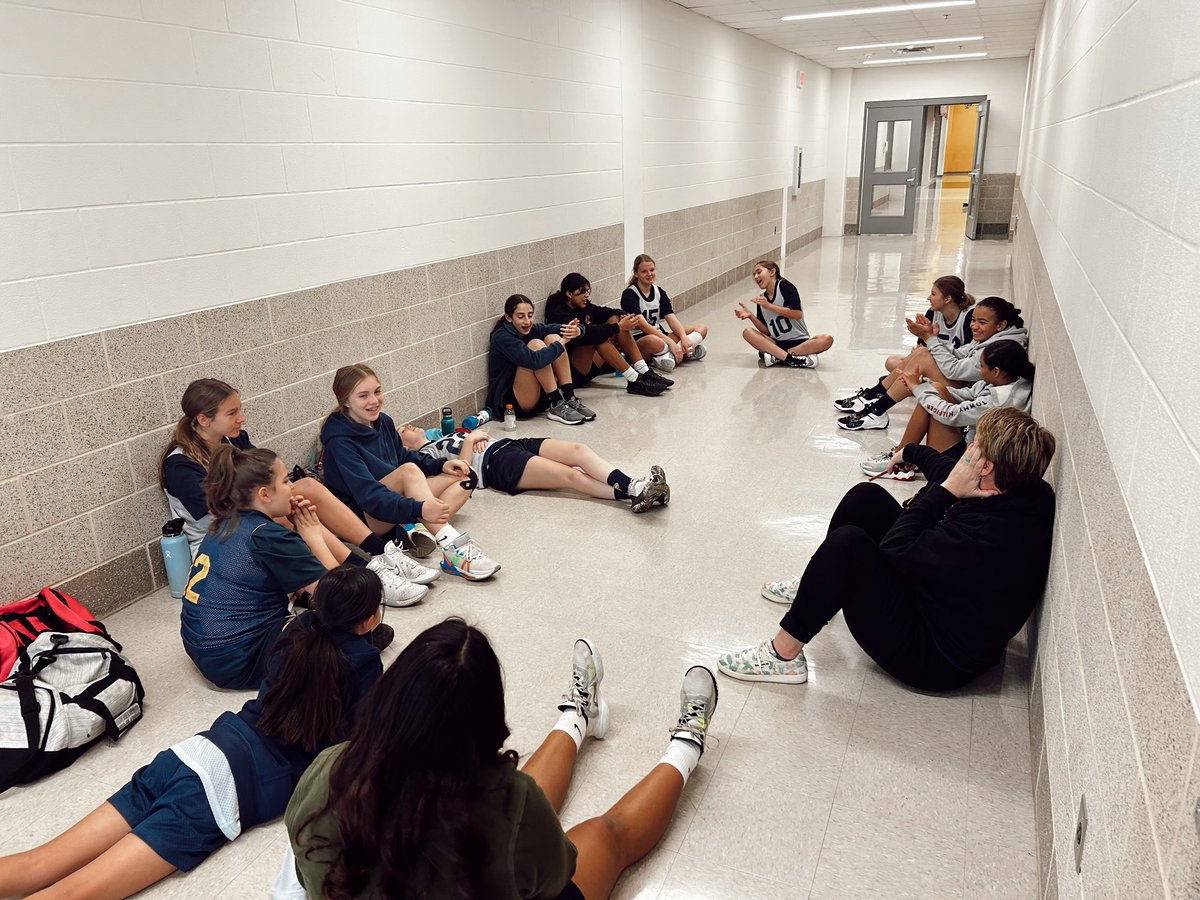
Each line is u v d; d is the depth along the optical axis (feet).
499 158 16.60
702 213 28.73
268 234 11.50
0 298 8.35
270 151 11.37
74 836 5.83
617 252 22.39
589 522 11.87
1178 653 2.85
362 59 12.82
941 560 7.22
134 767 7.18
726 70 29.81
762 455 14.32
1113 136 6.27
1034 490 7.16
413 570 10.12
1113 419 4.72
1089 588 4.93
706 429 15.84
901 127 46.88
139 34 9.46
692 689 7.18
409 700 3.40
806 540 11.10
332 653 6.21
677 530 11.51
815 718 7.59
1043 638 6.96
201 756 6.05
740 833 6.28
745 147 32.86
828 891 5.74
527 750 7.13
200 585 8.01
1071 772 4.91
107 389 9.50
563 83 18.74
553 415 16.65
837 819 6.39
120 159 9.39
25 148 8.43
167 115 9.89
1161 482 3.39
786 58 37.40
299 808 3.83
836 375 19.52
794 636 7.84
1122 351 4.69
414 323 14.67
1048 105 19.01
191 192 10.29
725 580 10.11
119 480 9.73
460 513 12.32
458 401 16.22
